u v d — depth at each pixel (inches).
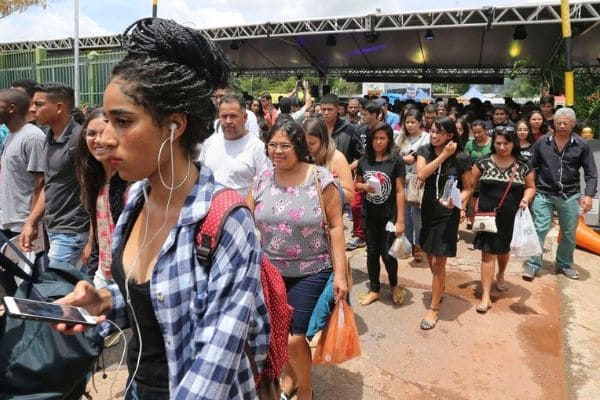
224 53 50.9
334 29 442.0
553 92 470.9
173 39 45.6
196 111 47.6
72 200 134.2
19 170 146.9
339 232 109.4
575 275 203.8
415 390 125.5
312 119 141.3
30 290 71.8
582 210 201.5
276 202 109.2
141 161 45.9
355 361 138.9
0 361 63.9
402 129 228.2
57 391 65.1
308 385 113.0
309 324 108.5
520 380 130.1
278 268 109.4
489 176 169.6
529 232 170.6
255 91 1264.8
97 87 388.2
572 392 125.1
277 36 466.9
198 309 46.5
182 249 46.8
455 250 155.4
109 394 117.3
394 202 166.7
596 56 515.8
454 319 165.6
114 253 54.4
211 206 47.4
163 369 51.5
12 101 144.6
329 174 110.1
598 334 156.1
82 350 64.9
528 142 238.7
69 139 131.5
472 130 255.0
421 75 744.3
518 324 161.9
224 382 44.1
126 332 147.3
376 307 174.7
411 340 151.2
